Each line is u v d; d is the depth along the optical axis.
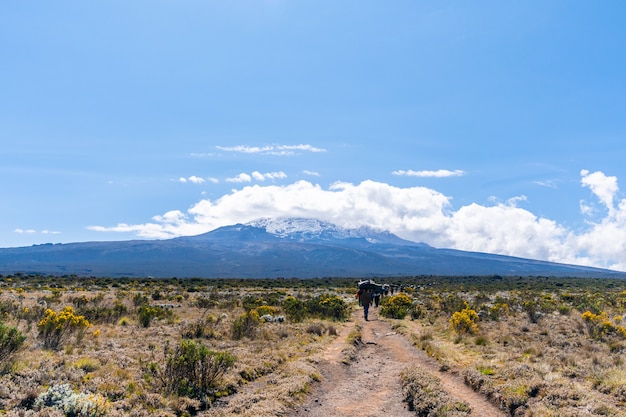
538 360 16.98
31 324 22.88
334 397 14.23
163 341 20.91
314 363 18.06
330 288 84.25
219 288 74.75
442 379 15.83
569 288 80.94
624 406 11.46
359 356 20.81
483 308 37.78
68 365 14.16
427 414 12.29
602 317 27.84
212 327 25.62
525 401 12.12
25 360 14.34
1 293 46.41
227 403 12.90
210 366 13.97
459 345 22.08
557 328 26.84
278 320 31.36
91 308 29.86
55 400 10.48
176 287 76.38
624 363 16.11
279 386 14.36
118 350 17.92
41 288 61.84
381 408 13.13
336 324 31.58
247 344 21.55
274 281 108.75
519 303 44.94
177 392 12.73
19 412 9.70
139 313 29.94
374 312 43.81
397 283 104.62
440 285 95.94
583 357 17.92
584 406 11.38
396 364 19.09
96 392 11.91
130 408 11.25
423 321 34.00
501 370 15.23
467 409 12.09
